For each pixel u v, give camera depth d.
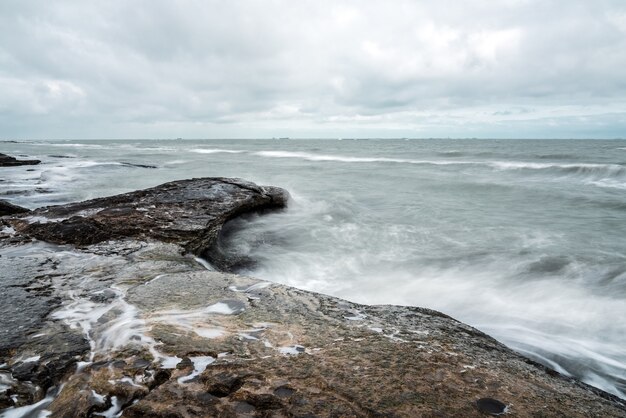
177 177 24.55
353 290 7.48
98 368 3.11
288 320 4.00
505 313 6.42
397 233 11.19
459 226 11.99
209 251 8.58
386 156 45.66
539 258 8.90
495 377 3.06
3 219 8.95
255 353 3.28
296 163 36.53
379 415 2.49
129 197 10.46
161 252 6.85
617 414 2.75
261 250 9.48
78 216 8.66
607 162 29.30
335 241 10.38
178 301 4.47
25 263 6.02
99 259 6.31
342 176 24.97
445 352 3.42
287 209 13.30
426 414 2.52
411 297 7.15
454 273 8.26
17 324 3.90
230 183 12.53
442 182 21.11
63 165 31.69
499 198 16.66
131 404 2.71
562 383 3.17
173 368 3.04
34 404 2.82
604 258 8.75
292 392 2.71
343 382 2.84
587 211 13.84
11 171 26.05
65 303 4.44
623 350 5.20
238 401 2.62
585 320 6.07
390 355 3.29
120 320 3.96
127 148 82.62
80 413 2.63
